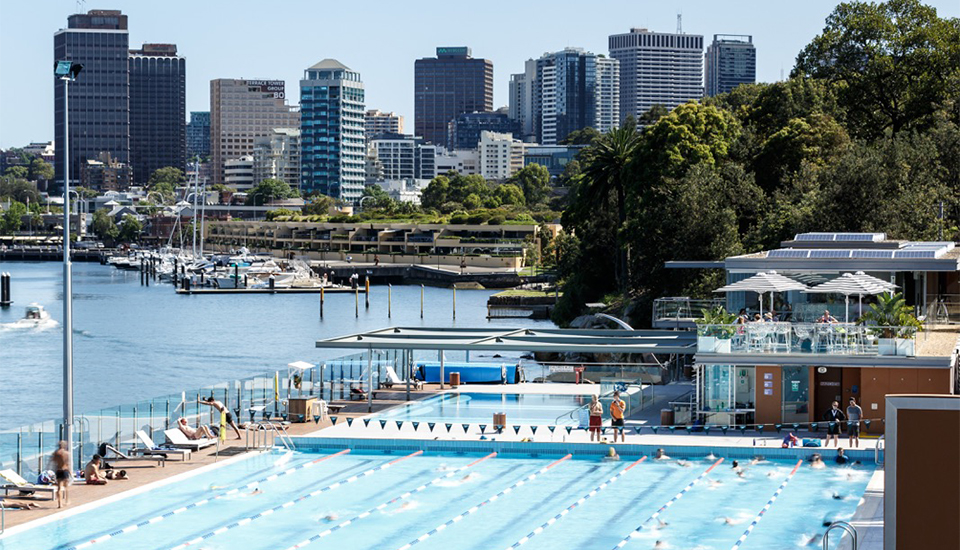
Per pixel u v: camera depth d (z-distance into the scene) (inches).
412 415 2332.7
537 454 2039.9
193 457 1959.9
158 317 7126.0
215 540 1487.5
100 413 2075.5
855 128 5196.9
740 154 4645.7
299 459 1999.3
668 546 1457.9
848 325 2111.2
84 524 1545.3
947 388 2068.2
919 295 2588.6
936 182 3850.9
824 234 2844.5
